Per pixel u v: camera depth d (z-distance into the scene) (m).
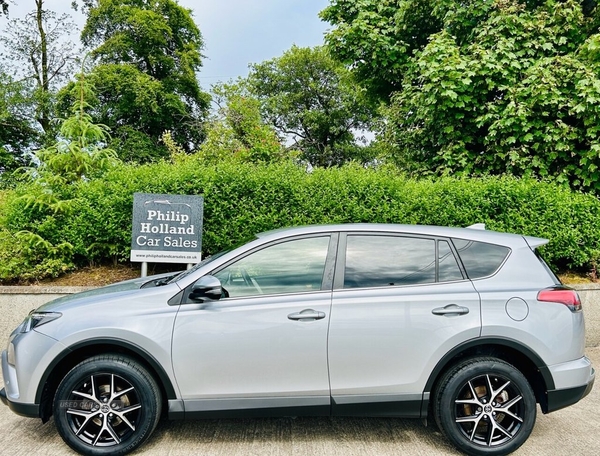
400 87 12.45
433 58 8.48
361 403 3.38
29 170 7.21
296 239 3.64
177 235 6.18
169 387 3.35
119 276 6.82
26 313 6.10
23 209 6.80
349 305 3.40
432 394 3.46
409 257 3.60
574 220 7.00
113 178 7.05
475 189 6.96
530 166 7.94
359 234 3.67
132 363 3.38
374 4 11.62
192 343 3.35
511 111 7.80
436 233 3.69
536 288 3.51
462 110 8.54
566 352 3.42
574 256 6.97
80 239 6.71
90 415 3.36
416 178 8.95
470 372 3.38
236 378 3.36
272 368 3.36
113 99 28.42
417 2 10.54
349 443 3.61
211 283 3.31
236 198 6.70
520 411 3.42
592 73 7.50
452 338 3.37
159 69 30.80
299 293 3.47
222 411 3.36
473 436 3.39
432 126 9.16
